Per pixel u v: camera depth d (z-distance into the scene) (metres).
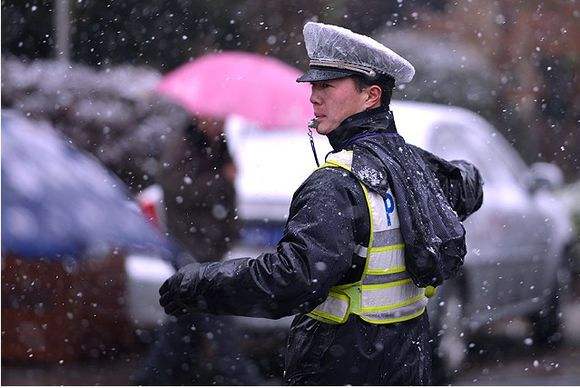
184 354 15.65
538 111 40.66
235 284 9.25
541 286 23.09
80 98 27.75
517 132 40.50
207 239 17.05
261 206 18.11
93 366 17.36
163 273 17.25
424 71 40.28
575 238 28.05
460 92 40.22
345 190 9.45
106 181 18.31
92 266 17.27
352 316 9.69
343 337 9.70
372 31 38.16
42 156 17.89
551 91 40.69
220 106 21.62
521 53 40.56
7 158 17.48
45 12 31.08
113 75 28.94
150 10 33.53
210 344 15.65
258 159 19.02
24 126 18.56
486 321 20.20
